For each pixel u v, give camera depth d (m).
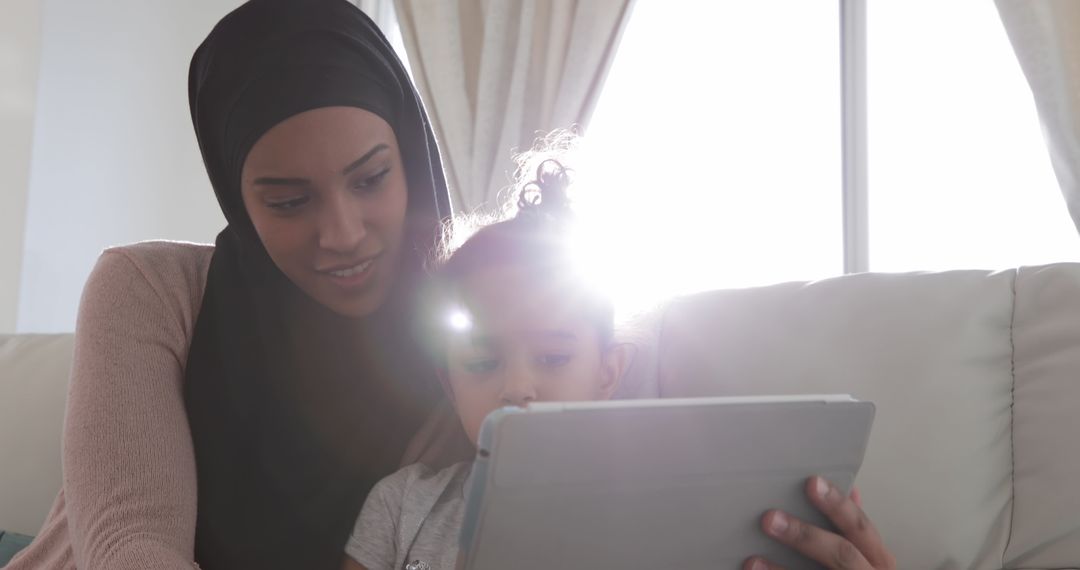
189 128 3.39
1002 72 2.59
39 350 1.61
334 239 0.96
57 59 2.94
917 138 2.70
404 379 1.13
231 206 1.09
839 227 2.81
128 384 0.98
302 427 1.05
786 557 0.76
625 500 0.67
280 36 0.98
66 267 2.97
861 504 1.02
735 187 2.96
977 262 2.63
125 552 0.85
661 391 1.20
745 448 0.69
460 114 2.97
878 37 2.75
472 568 0.65
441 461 1.14
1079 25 2.14
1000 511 1.00
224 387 1.04
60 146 2.94
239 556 1.00
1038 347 1.03
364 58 1.03
